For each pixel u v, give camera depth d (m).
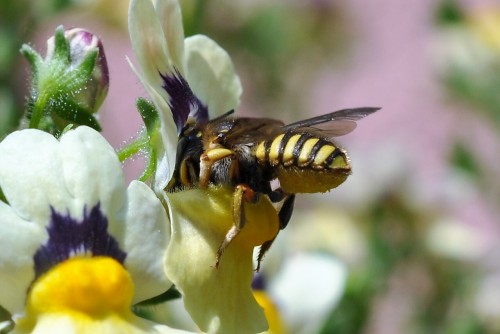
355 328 0.21
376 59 0.33
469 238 0.25
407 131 0.37
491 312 0.23
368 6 0.29
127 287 0.14
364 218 0.25
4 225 0.14
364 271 0.22
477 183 0.25
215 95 0.15
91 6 0.23
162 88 0.14
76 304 0.14
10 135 0.14
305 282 0.19
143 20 0.14
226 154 0.14
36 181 0.14
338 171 0.14
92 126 0.15
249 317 0.14
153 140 0.14
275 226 0.14
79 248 0.14
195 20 0.22
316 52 0.27
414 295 0.24
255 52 0.26
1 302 0.14
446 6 0.26
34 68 0.15
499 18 0.26
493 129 0.26
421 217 0.25
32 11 0.21
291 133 0.14
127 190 0.14
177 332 0.14
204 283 0.14
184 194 0.14
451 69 0.25
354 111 0.15
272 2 0.26
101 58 0.15
